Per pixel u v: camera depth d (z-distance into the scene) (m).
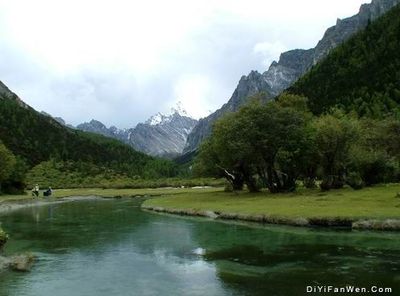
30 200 87.56
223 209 53.34
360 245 32.59
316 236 36.88
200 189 121.75
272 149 74.75
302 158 76.38
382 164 76.88
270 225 44.06
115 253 32.56
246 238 37.22
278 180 78.06
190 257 30.69
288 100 96.38
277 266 27.14
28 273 26.81
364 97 169.50
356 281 23.36
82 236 40.56
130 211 64.56
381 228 39.06
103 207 73.69
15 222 52.34
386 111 149.62
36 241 38.06
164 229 43.97
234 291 22.42
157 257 30.95
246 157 76.06
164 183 157.50
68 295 22.39
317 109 178.75
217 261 29.11
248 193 79.44
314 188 80.94
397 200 50.56
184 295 22.09
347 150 74.75
